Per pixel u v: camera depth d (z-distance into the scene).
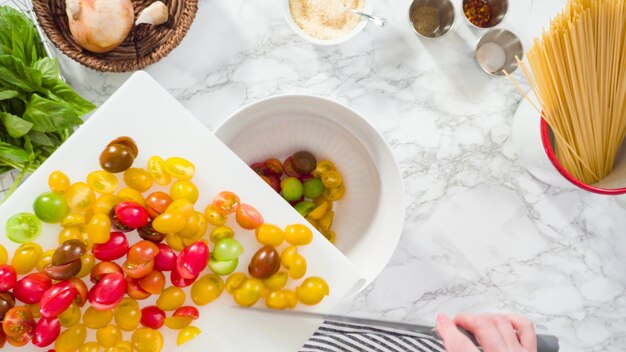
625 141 0.84
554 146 0.85
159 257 0.71
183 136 0.75
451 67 0.92
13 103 0.81
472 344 0.71
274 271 0.73
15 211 0.72
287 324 0.75
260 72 0.91
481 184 0.92
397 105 0.92
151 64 0.87
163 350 0.74
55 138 0.82
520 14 0.91
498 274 0.92
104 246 0.71
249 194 0.75
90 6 0.81
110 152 0.71
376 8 0.91
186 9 0.85
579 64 0.75
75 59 0.84
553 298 0.92
